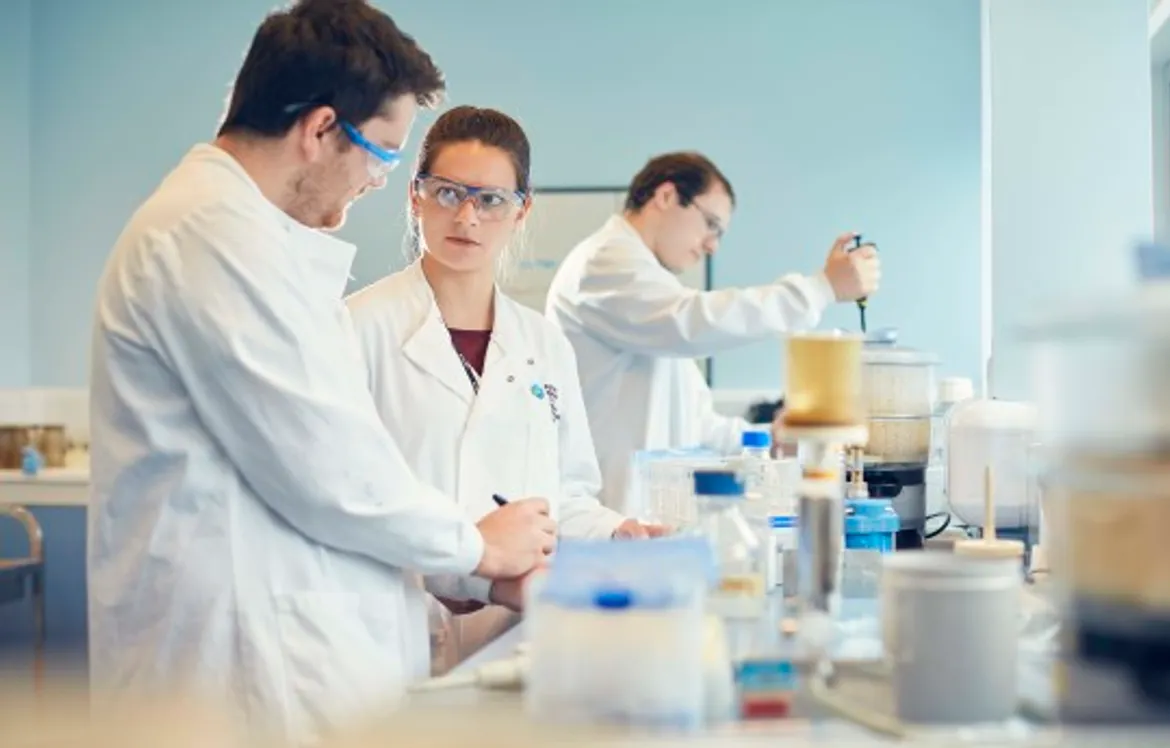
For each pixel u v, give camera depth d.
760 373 4.88
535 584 0.98
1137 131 2.63
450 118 2.18
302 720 1.58
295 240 1.65
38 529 3.98
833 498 1.28
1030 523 1.90
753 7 4.90
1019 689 1.01
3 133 5.02
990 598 0.93
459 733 0.94
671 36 4.94
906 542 2.15
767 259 4.89
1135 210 2.64
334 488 1.56
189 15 5.11
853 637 1.24
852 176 4.86
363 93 1.62
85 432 5.08
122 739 0.91
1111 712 0.90
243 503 1.59
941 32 4.82
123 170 5.16
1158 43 2.76
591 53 4.97
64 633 4.41
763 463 1.88
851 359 1.26
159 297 1.54
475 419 2.09
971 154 4.81
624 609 0.94
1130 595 0.89
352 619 1.65
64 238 5.18
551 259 4.95
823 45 4.87
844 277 2.79
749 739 0.89
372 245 4.93
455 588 1.90
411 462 2.07
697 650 0.95
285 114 1.62
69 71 5.17
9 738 0.87
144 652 1.58
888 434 2.13
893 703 0.96
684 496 2.01
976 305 4.79
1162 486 0.88
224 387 1.54
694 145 4.93
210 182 1.61
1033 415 1.94
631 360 3.05
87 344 5.18
